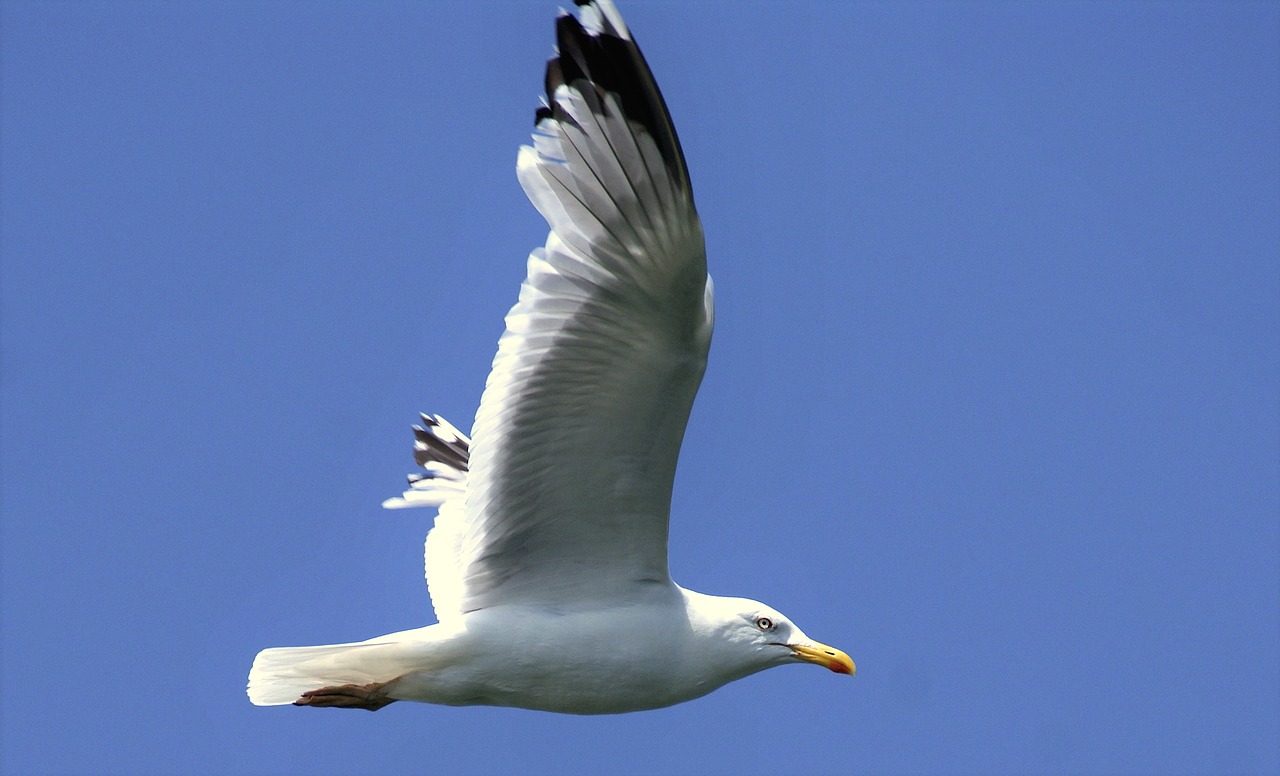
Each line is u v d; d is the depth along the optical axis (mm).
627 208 11227
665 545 12820
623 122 11047
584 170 11336
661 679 12977
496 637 12633
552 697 12875
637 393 11930
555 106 11320
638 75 10977
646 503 12500
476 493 12578
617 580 12922
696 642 13078
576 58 11188
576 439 12227
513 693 12812
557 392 12047
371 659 12641
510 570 12922
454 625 12727
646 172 11023
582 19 11148
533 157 11523
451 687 12758
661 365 11758
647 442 12148
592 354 11844
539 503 12570
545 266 11781
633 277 11453
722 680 13375
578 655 12703
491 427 12305
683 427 12062
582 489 12461
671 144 10891
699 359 11719
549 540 12766
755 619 13336
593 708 13000
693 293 11359
